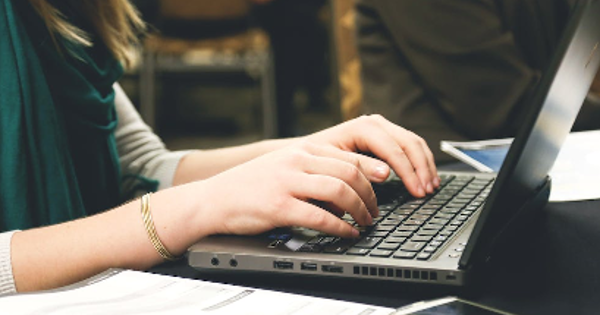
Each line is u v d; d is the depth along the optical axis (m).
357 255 0.67
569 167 1.07
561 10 1.67
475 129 1.59
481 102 1.58
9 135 1.00
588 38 0.63
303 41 4.82
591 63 0.69
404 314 0.54
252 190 0.74
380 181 0.81
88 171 1.17
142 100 4.07
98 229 0.76
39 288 0.74
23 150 1.01
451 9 1.56
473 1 1.56
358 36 1.76
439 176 0.96
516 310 0.60
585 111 1.47
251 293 0.61
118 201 1.22
